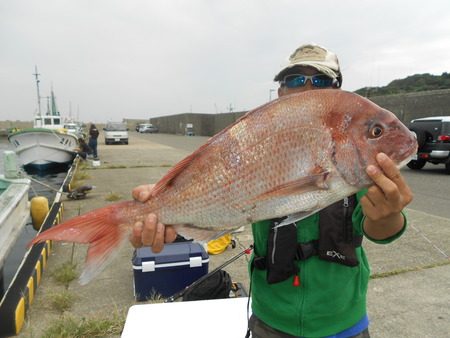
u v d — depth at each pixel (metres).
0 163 10.58
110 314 1.70
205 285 1.57
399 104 10.80
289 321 0.84
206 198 0.75
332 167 0.69
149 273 1.85
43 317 1.69
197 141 17.73
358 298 0.85
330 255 0.81
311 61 0.90
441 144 6.04
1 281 2.39
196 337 1.19
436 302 1.75
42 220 3.60
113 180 5.87
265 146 0.72
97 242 0.75
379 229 0.73
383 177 0.63
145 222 0.76
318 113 0.71
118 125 15.36
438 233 2.79
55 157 9.45
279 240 0.82
